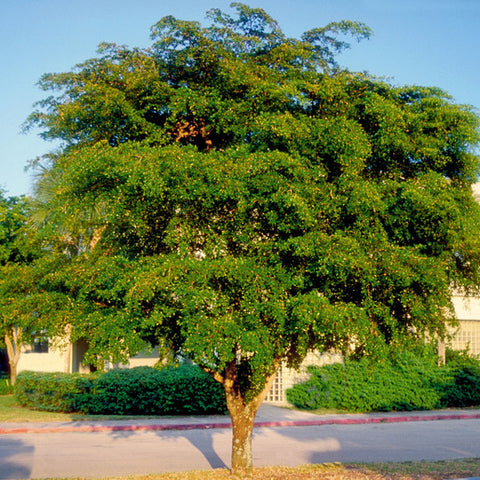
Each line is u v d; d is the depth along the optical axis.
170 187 7.42
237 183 7.30
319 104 8.56
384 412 19.27
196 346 6.95
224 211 7.94
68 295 8.23
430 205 7.45
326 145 7.79
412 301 7.69
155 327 8.10
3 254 21.05
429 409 19.95
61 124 8.74
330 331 7.22
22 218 22.53
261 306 7.35
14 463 11.14
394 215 7.76
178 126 8.95
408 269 7.39
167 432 15.41
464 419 18.56
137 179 7.24
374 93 8.59
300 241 7.28
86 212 9.27
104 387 17.84
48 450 12.59
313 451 12.65
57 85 9.08
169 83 9.32
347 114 8.50
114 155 7.49
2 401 20.39
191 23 8.95
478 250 8.14
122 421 16.61
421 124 8.41
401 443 13.83
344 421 17.39
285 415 18.02
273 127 7.68
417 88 9.08
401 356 19.81
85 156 7.56
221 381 9.40
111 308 8.04
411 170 8.52
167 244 8.30
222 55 8.84
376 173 8.53
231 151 7.91
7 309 8.00
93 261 8.55
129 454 12.17
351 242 7.23
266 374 9.08
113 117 8.58
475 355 21.66
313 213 7.43
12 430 15.22
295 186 7.28
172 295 7.85
